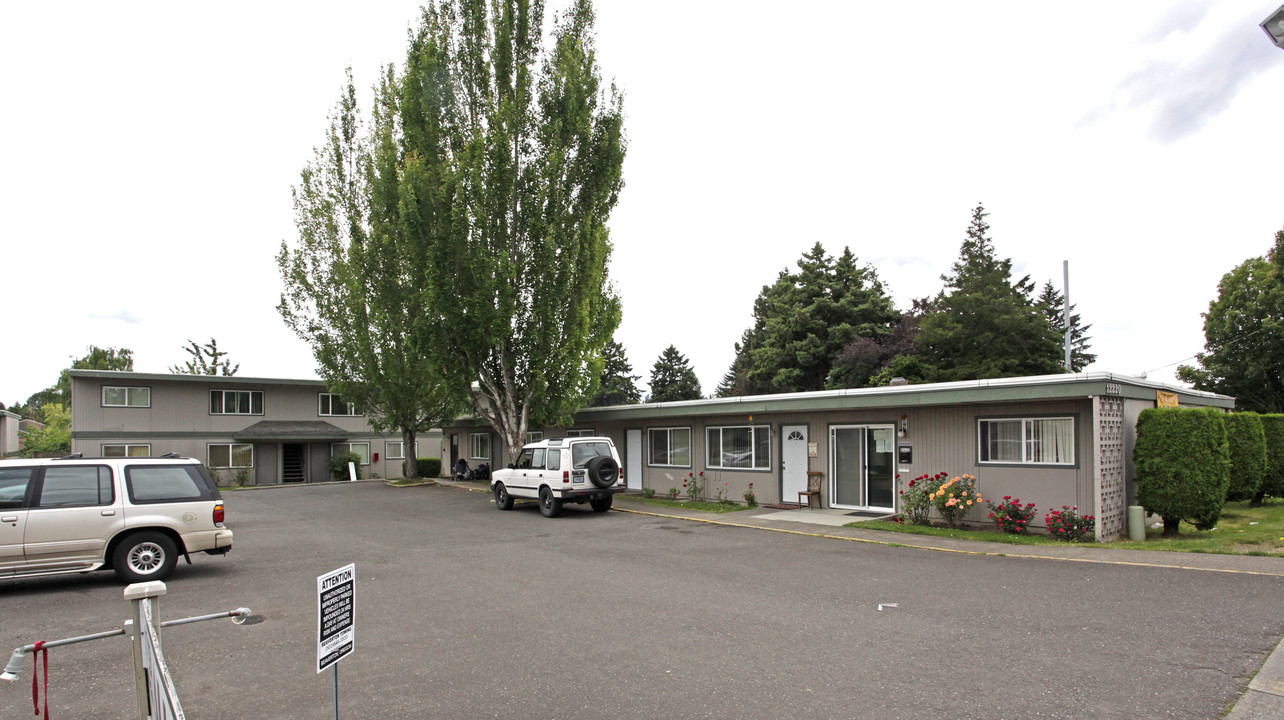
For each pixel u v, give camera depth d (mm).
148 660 3799
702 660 6145
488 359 23281
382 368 31406
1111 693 5172
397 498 23859
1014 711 4902
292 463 40031
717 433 20750
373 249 27734
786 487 18750
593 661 6168
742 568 10430
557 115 23172
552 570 10477
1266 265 34312
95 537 9352
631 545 12844
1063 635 6629
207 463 36875
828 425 17766
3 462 9188
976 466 14570
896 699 5164
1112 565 9992
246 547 13227
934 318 42312
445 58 23484
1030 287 57344
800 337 47125
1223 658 5824
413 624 7492
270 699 5359
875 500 16781
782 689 5414
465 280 22062
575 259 22812
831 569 10250
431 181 22141
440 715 5020
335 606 4082
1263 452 16250
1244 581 8547
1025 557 10945
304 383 39906
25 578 10117
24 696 5426
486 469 31391
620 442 24359
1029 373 40875
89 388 34156
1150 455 12617
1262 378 33688
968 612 7586
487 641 6828
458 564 11102
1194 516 12266
